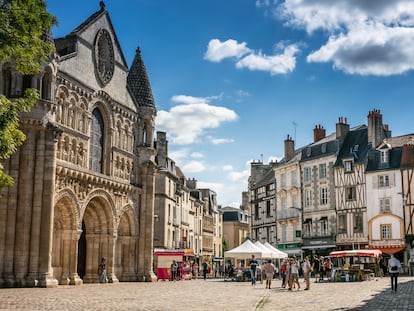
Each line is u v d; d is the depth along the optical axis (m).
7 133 13.16
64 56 29.67
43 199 25.75
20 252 24.84
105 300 18.20
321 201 54.19
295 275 25.36
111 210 33.47
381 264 43.69
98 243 33.16
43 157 25.89
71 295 20.31
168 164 56.88
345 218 51.34
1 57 13.77
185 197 65.69
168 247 55.41
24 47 14.16
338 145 53.41
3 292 21.22
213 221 84.56
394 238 47.25
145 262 36.94
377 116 51.12
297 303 17.47
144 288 26.66
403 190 47.47
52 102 26.34
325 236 52.84
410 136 50.91
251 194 70.50
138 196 37.28
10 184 14.28
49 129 26.09
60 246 29.17
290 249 57.38
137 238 36.84
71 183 29.23
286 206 59.28
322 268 36.81
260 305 16.67
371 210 49.28
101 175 32.06
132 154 36.78
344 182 51.72
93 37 32.78
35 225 25.31
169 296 20.61
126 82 36.91
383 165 49.12
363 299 18.88
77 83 30.72
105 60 34.31
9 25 13.66
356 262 42.69
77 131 30.52
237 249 37.41
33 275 24.98
